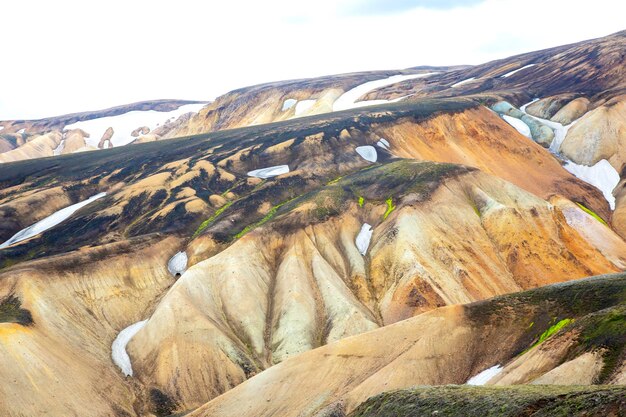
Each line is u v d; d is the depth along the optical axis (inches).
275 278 2343.8
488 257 2485.2
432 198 2664.9
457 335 1398.9
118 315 2210.9
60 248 2760.8
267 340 2066.9
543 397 824.3
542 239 2603.3
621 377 943.0
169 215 2947.8
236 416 1417.3
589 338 1093.8
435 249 2377.0
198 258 2532.0
